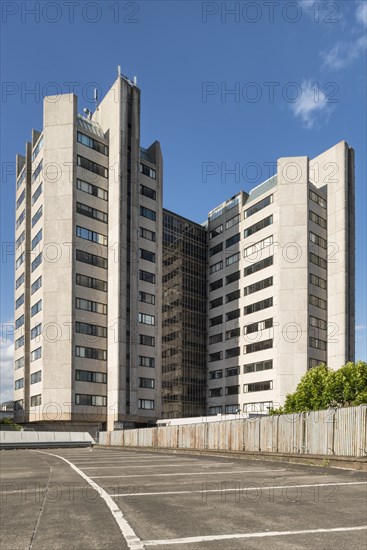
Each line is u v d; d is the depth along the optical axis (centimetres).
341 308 8575
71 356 7825
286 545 639
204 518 830
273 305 8744
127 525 780
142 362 8581
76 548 642
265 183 9900
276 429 2344
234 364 9712
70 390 7712
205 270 11106
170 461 2545
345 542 652
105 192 8775
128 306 8350
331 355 8525
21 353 9100
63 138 8450
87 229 8425
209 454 2952
